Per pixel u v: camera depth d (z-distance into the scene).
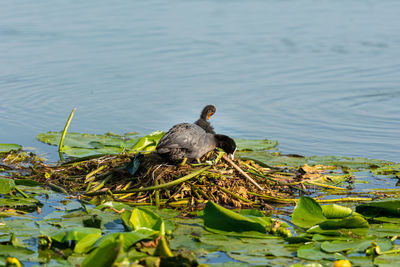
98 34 22.58
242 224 8.18
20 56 19.72
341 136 13.68
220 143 10.23
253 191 10.04
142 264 7.00
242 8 27.86
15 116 14.87
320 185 10.56
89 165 10.95
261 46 21.45
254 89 17.12
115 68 18.80
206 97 16.42
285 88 17.28
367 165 11.73
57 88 16.98
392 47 21.39
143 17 25.34
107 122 14.62
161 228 7.70
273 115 15.17
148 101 16.08
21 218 8.71
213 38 22.34
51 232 7.80
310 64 19.55
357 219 8.24
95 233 7.66
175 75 18.27
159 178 9.75
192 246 7.66
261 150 12.86
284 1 29.77
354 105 15.91
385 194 10.19
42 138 13.20
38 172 10.88
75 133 13.61
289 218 9.01
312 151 12.73
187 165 9.98
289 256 7.38
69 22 24.16
